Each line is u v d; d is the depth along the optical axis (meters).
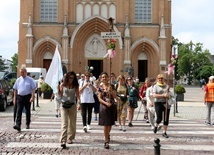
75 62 48.31
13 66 147.75
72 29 48.31
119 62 47.44
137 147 10.77
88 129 14.30
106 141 10.55
